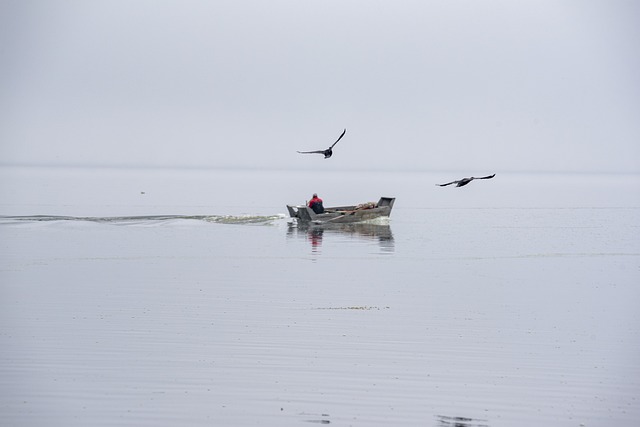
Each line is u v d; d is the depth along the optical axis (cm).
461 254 10375
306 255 10094
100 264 9162
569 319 6431
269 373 4959
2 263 9169
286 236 12294
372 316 6456
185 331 5912
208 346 5512
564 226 14988
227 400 4497
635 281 8244
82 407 4372
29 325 6062
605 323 6297
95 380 4794
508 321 6322
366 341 5681
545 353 5441
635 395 4634
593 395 4634
